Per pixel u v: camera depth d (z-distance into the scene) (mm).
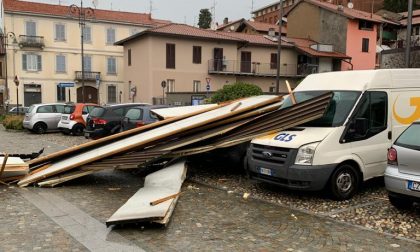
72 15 51062
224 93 21438
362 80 8414
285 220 6637
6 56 48438
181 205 7484
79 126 21312
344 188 7809
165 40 40906
